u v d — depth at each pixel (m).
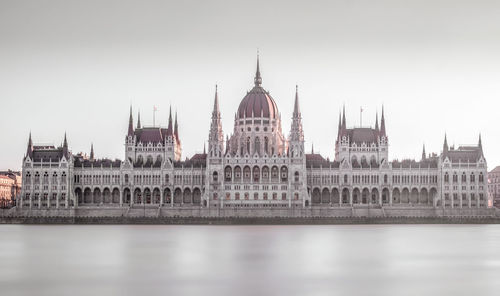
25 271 125.56
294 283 112.75
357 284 112.12
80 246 170.62
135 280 115.38
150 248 164.75
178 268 129.25
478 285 111.44
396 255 151.25
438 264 136.00
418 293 104.44
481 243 179.12
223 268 129.25
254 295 102.50
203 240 188.62
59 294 103.31
